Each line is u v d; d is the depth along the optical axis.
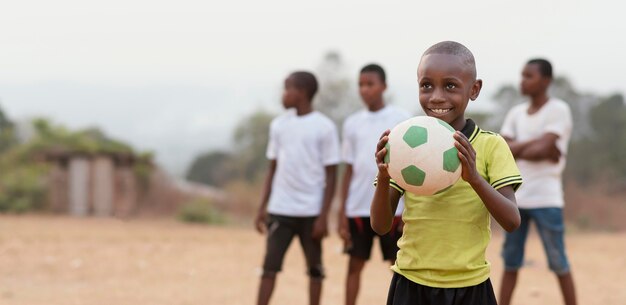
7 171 19.14
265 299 5.61
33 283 7.59
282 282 7.85
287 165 5.74
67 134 21.61
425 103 3.16
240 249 10.75
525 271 8.91
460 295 3.15
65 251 9.84
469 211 3.12
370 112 5.80
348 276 5.74
